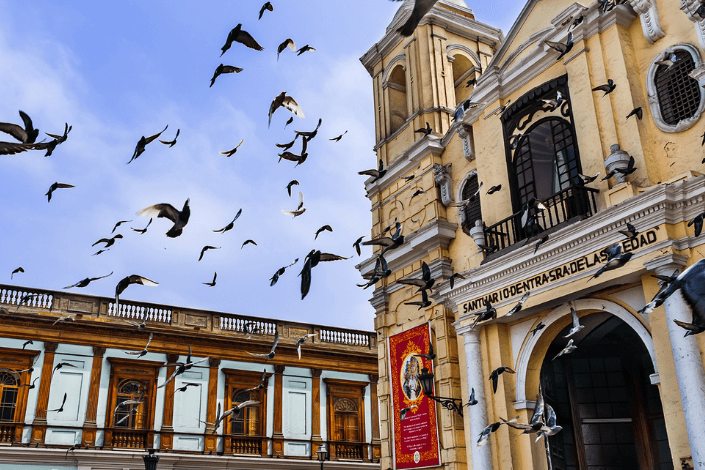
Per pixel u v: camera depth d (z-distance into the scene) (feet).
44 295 70.59
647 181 37.50
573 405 46.37
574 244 38.68
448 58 60.54
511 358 44.11
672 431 33.30
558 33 44.93
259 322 81.92
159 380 73.31
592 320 42.70
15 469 63.67
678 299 32.96
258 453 75.36
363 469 80.69
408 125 58.90
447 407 46.29
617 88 40.40
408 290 53.47
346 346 85.81
